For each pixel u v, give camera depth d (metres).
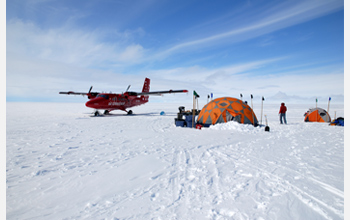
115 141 6.57
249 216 2.04
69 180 3.24
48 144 6.09
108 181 3.17
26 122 12.52
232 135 7.83
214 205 2.30
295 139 6.73
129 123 12.53
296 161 4.06
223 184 2.93
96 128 9.97
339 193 2.54
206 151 5.10
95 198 2.60
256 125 11.07
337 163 3.88
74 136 7.57
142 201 2.46
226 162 4.07
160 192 2.71
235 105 10.84
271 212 2.11
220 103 11.09
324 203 2.29
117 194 2.70
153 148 5.50
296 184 2.86
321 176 3.17
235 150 5.17
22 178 3.36
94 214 2.19
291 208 2.19
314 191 2.61
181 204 2.35
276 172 3.40
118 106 20.53
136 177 3.32
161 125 11.76
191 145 5.88
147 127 10.69
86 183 3.11
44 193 2.79
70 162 4.23
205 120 10.97
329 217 1.99
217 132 8.74
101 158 4.51
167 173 3.48
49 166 3.97
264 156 4.52
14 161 4.32
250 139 6.87
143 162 4.16
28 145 5.94
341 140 6.41
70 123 12.10
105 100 18.61
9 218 2.14
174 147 5.62
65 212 2.26
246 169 3.60
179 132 8.80
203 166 3.84
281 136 7.46
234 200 2.41
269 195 2.53
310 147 5.39
